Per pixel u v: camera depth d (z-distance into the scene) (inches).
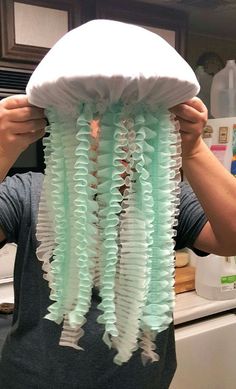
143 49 21.1
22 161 60.2
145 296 23.2
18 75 56.6
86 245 22.4
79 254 22.4
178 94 22.5
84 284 22.7
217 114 75.8
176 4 66.9
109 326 23.0
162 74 20.9
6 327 51.1
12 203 35.4
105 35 21.3
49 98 22.4
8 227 35.2
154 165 23.2
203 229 36.3
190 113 25.8
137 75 20.4
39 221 25.3
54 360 33.8
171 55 21.9
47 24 57.3
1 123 25.2
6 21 54.4
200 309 60.1
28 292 35.4
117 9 62.3
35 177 37.9
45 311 33.7
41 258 25.6
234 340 61.3
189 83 21.9
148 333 24.7
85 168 21.8
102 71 20.1
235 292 64.2
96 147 22.4
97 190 22.4
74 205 22.6
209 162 30.1
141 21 64.7
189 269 69.3
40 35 57.1
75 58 20.7
